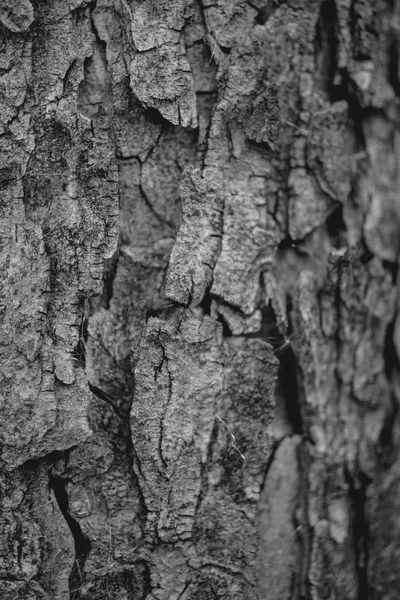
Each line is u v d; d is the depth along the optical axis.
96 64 0.50
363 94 0.53
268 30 0.51
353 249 0.53
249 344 0.51
